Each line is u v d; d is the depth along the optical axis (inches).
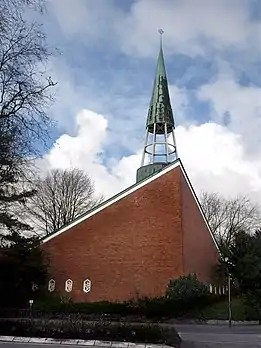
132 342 637.9
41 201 2146.9
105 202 1577.3
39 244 1485.0
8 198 1122.0
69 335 665.0
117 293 1473.9
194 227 1664.6
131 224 1530.5
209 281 1775.3
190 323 1262.3
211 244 1930.4
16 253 1359.5
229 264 1546.5
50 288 1526.8
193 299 1309.1
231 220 2459.4
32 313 1066.1
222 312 1325.0
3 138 754.8
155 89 2273.6
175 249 1469.0
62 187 2242.9
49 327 679.1
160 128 2199.8
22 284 1406.3
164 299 1312.7
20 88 735.1
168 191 1535.4
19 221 1342.3
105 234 1544.0
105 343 633.6
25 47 728.3
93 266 1523.1
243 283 1482.5
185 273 1456.7
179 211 1505.9
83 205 2251.5
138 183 1569.9
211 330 1043.9
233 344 718.5
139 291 1455.5
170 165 1565.0
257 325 1274.6
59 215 2202.3
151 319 1249.4
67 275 1534.2
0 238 1334.9
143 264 1481.3
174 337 654.5
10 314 1064.8
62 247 1567.4
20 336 675.4
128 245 1513.3
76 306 1334.9
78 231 1572.3
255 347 685.9
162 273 1456.7
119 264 1502.2
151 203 1535.4
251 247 1523.1
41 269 1439.5
